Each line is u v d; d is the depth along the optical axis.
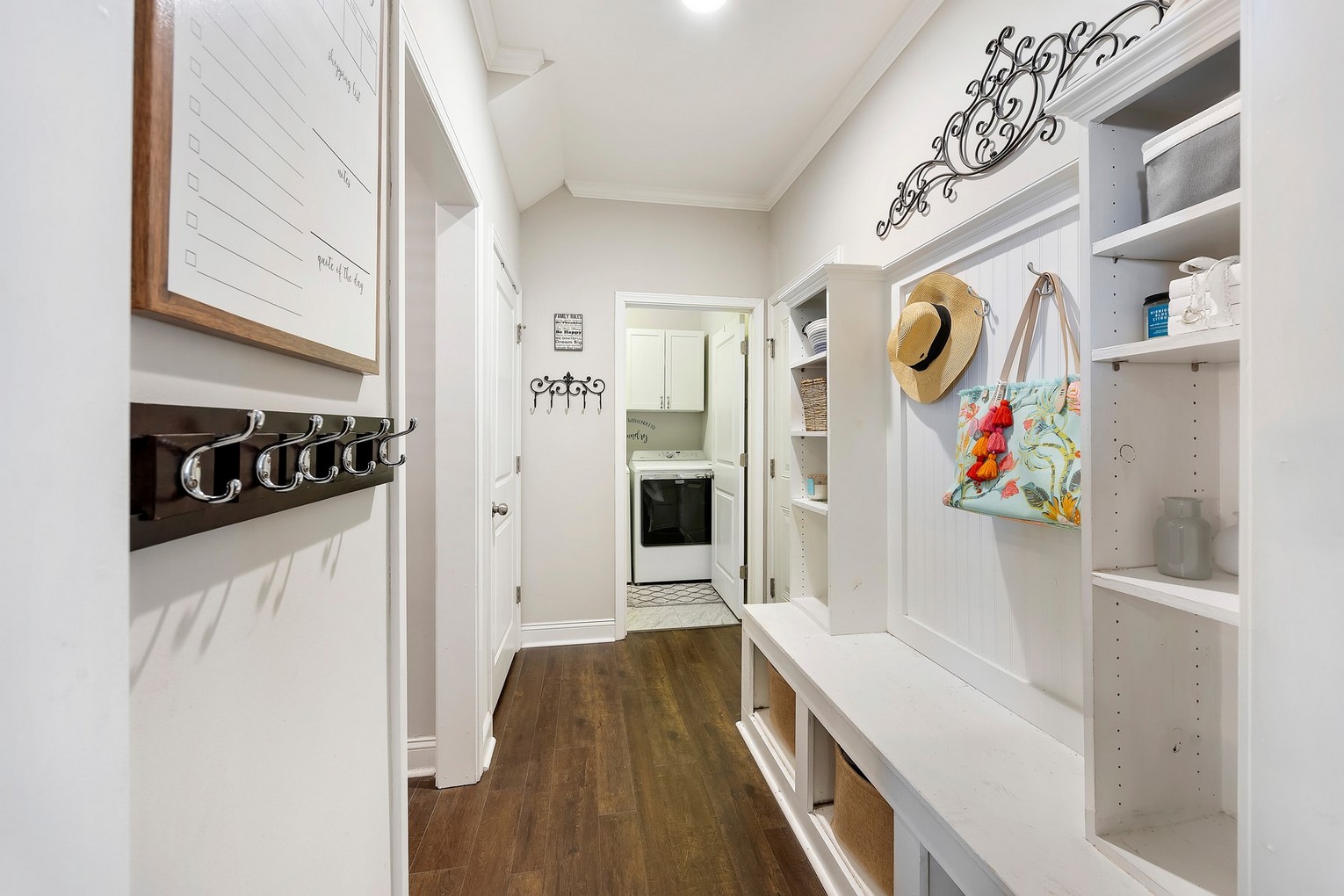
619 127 2.50
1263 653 0.61
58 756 0.26
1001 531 1.41
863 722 1.30
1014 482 1.18
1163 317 0.89
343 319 0.71
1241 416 0.63
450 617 1.81
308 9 0.62
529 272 3.01
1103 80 0.89
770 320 3.25
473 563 1.82
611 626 3.12
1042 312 1.27
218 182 0.46
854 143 2.24
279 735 0.62
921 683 1.49
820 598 2.21
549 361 3.03
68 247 0.27
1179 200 0.83
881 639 1.82
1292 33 0.58
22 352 0.25
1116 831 0.92
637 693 2.47
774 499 3.22
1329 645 0.56
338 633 0.77
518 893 1.38
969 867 0.93
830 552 1.85
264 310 0.53
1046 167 1.31
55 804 0.26
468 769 1.82
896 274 1.82
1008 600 1.39
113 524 0.30
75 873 0.27
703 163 2.82
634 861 1.49
